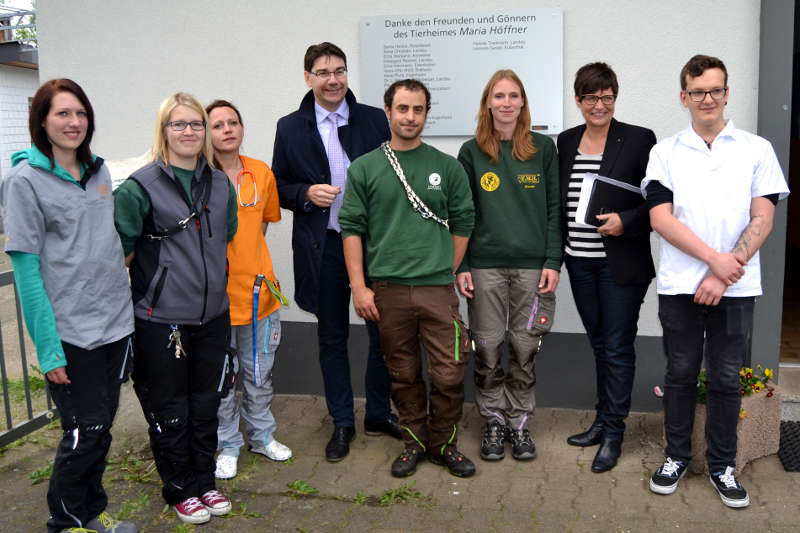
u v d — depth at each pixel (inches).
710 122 120.3
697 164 122.6
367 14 170.9
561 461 145.9
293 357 186.4
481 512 126.4
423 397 141.4
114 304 108.4
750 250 119.0
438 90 169.5
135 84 184.4
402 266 131.6
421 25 167.9
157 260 113.2
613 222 134.0
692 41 158.6
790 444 149.3
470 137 170.6
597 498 130.6
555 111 165.6
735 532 118.2
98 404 107.5
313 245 145.7
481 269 143.3
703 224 122.0
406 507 128.7
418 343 139.3
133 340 115.7
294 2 173.8
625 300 139.2
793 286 287.9
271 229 183.8
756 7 154.6
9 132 538.6
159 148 112.8
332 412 152.8
